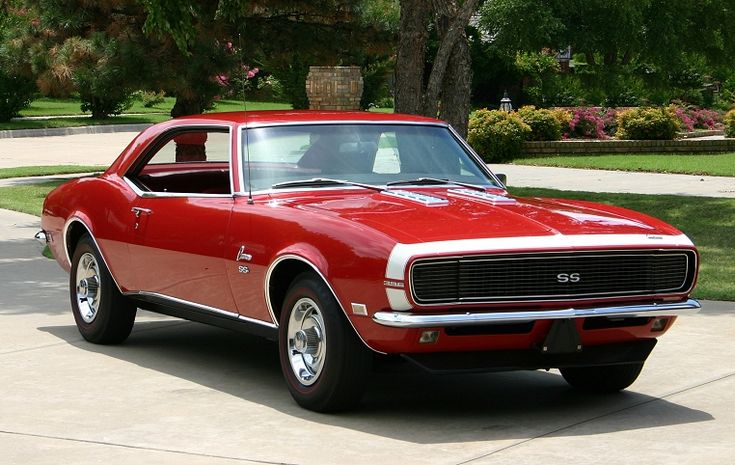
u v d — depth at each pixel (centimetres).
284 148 711
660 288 623
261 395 671
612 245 600
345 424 606
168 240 728
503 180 774
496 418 624
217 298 699
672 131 3030
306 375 629
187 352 801
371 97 4256
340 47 1972
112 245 785
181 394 673
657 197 1838
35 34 1920
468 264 576
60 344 821
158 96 5534
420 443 568
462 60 1385
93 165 2731
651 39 2567
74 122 4553
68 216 835
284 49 1931
